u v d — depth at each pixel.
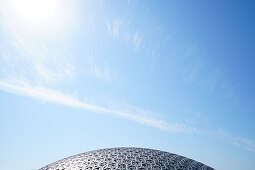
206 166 75.06
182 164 69.69
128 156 71.56
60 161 75.38
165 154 75.31
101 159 70.25
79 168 66.44
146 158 70.38
